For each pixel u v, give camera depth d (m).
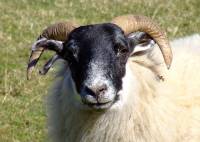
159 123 10.88
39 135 15.17
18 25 24.39
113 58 10.41
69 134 11.14
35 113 16.31
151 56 11.34
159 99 10.99
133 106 10.77
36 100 17.00
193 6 27.73
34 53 11.40
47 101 11.71
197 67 11.77
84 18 25.83
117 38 10.54
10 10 27.28
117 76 10.42
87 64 10.28
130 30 11.08
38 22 24.88
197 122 11.11
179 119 11.08
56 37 11.25
